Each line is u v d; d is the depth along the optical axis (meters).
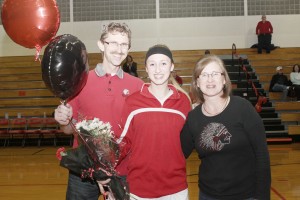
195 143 2.44
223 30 15.03
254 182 2.36
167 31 15.07
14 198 5.29
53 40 2.41
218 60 2.40
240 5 15.02
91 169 2.37
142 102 2.56
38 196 5.38
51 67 2.30
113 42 2.67
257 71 13.68
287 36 15.02
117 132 2.77
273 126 11.28
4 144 11.84
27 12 2.49
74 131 2.53
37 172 7.22
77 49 2.38
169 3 15.07
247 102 2.38
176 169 2.56
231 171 2.33
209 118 2.38
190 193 5.30
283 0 14.95
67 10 15.21
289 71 13.64
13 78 13.84
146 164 2.52
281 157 8.42
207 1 15.02
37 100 12.81
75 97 2.76
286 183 5.85
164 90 2.59
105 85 2.79
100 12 15.12
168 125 2.53
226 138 2.31
